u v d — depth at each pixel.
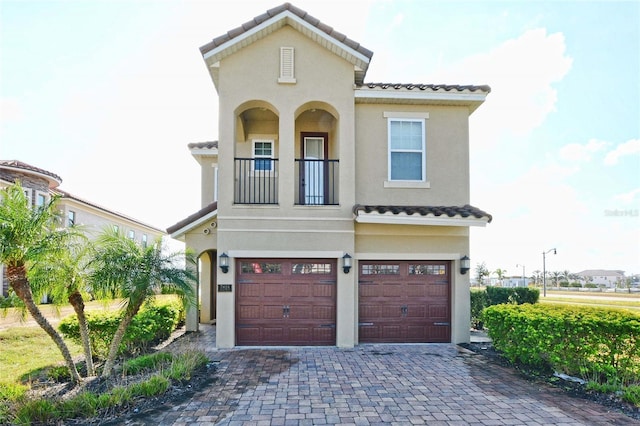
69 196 22.27
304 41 10.58
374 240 10.61
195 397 6.37
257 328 10.12
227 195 10.12
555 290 62.78
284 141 10.34
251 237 10.05
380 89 10.64
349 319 10.08
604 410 5.88
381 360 8.77
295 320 10.19
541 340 7.54
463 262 10.67
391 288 10.70
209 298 15.48
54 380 7.32
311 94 10.48
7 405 5.67
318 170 11.96
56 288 7.15
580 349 7.15
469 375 7.67
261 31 10.27
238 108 10.49
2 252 6.33
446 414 5.71
